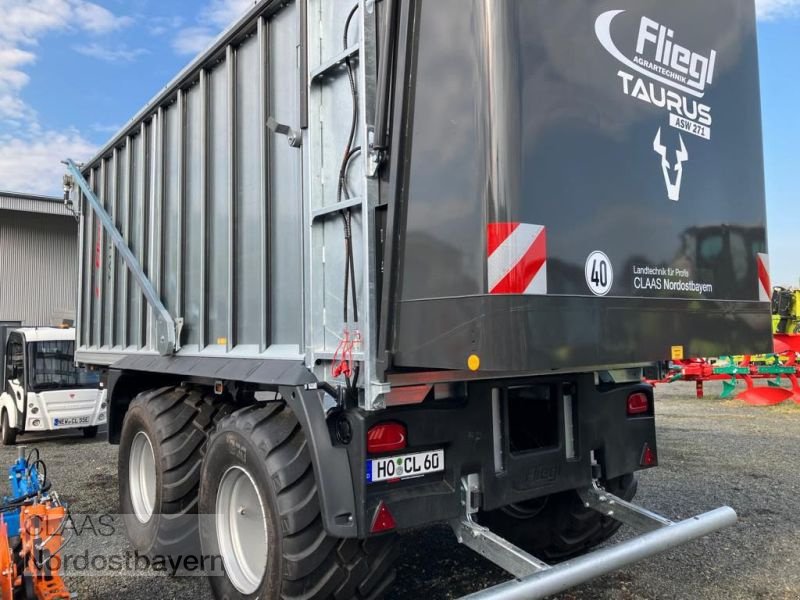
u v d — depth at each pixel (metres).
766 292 3.17
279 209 3.09
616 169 2.49
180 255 4.03
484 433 2.78
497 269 2.09
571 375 3.14
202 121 3.78
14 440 9.48
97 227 5.90
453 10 2.26
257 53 3.29
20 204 19.02
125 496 4.27
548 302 2.18
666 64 2.76
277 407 2.91
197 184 3.89
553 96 2.29
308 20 2.78
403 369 2.46
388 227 2.38
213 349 3.64
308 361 2.71
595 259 2.37
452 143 2.23
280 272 3.07
